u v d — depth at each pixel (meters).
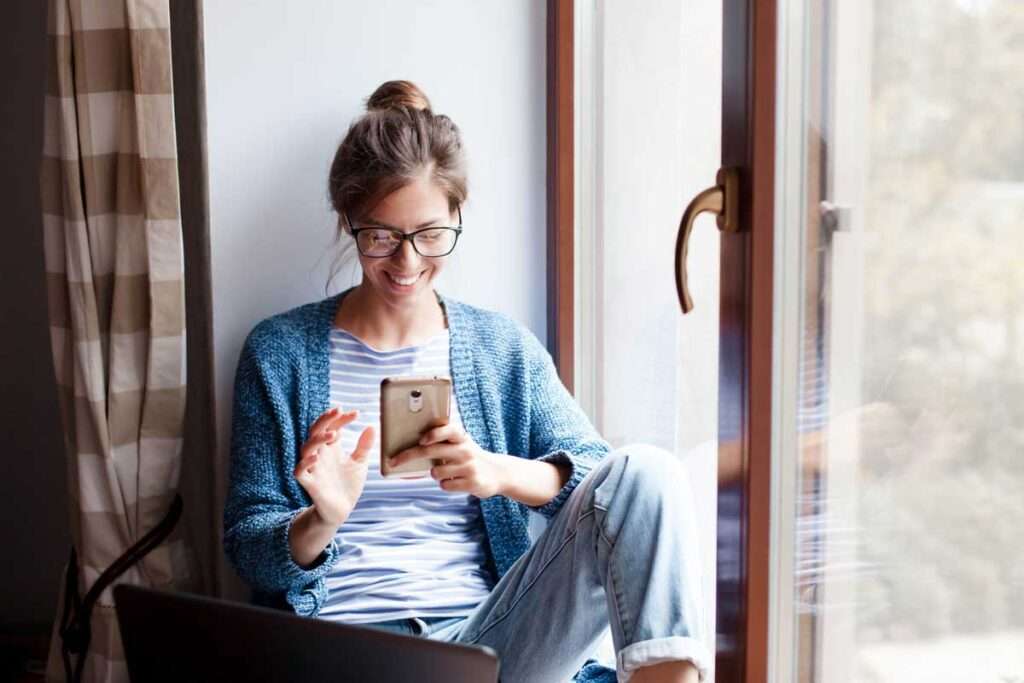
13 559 1.99
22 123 1.89
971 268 0.82
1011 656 0.79
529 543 1.59
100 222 1.53
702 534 1.43
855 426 1.00
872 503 0.97
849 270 1.00
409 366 1.59
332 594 1.48
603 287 1.75
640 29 1.56
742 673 1.16
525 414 1.62
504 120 1.81
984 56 0.80
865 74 0.97
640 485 1.27
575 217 1.81
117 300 1.52
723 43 1.16
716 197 1.14
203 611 1.00
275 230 1.72
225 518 1.50
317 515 1.37
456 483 1.38
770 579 1.13
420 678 0.95
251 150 1.70
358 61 1.73
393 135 1.48
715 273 1.36
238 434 1.55
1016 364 0.77
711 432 1.39
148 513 1.56
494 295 1.85
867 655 0.99
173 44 1.60
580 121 1.79
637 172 1.60
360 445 1.38
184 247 1.62
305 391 1.55
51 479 1.97
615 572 1.25
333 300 1.63
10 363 1.95
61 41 1.48
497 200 1.83
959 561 0.85
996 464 0.80
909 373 0.91
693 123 1.41
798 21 1.07
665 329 1.53
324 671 0.97
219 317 1.71
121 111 1.50
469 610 1.50
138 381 1.55
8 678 1.76
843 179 1.01
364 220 1.48
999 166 0.79
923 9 0.88
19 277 1.93
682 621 1.20
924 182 0.88
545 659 1.38
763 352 1.11
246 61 1.68
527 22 1.80
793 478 1.11
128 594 1.02
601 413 1.79
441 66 1.77
